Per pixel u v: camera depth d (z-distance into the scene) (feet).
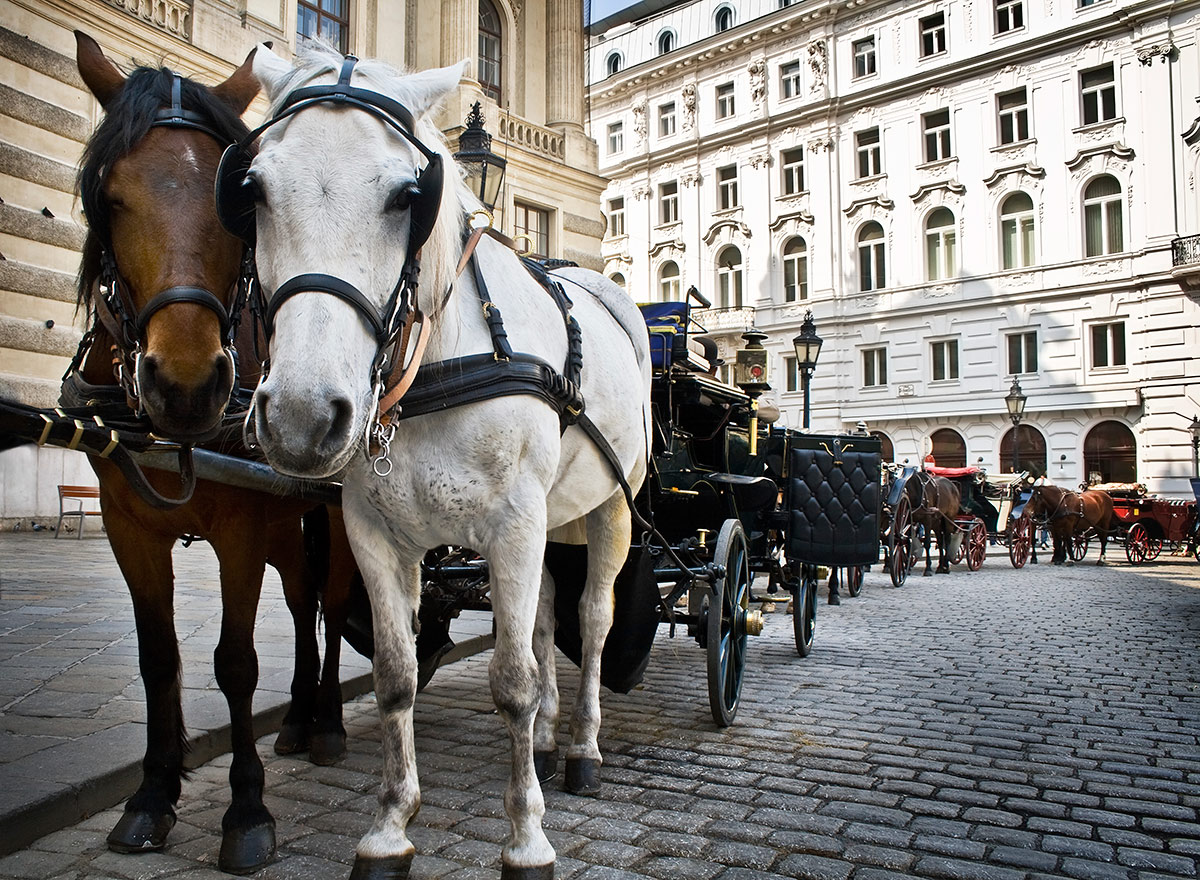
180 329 7.44
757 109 120.06
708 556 16.78
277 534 12.23
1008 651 22.89
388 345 6.88
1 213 38.86
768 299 118.62
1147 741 14.34
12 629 19.26
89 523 44.32
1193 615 30.68
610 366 11.48
